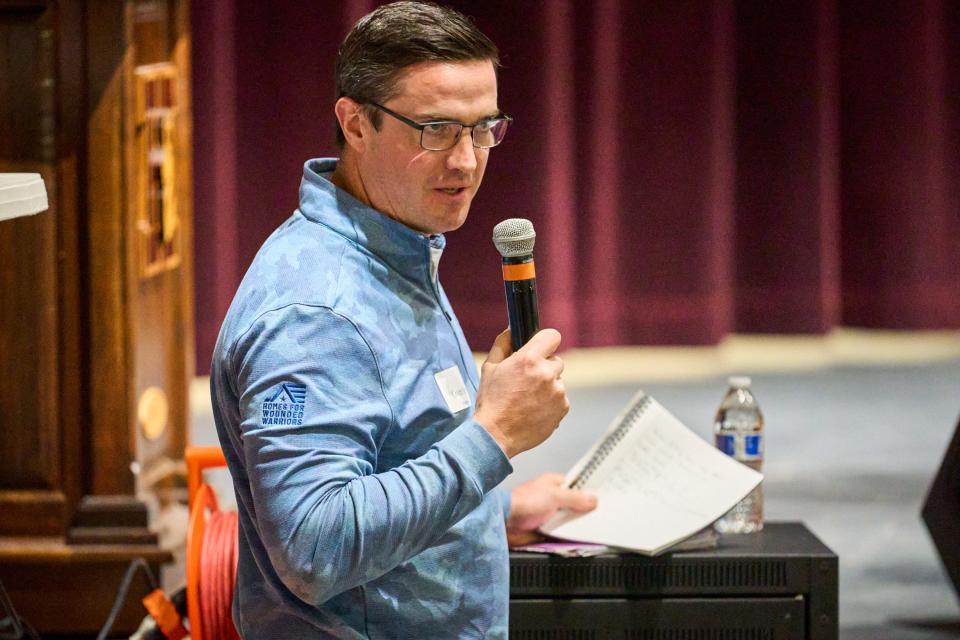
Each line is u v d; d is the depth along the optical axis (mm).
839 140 19312
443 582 3900
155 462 8625
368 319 3725
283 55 16297
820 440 13727
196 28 15812
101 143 7898
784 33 18453
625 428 5840
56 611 8148
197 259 16172
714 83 18000
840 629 8414
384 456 3766
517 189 16984
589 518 5480
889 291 19406
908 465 12719
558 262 17266
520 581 5316
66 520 8070
